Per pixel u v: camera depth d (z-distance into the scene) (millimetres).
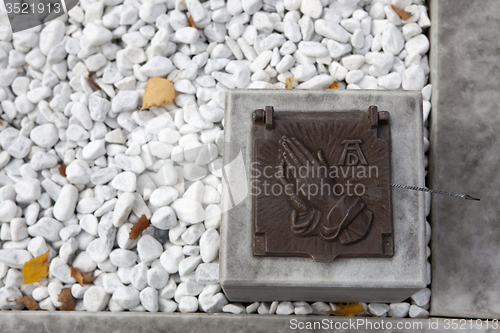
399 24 2176
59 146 2100
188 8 2174
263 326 1781
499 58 2020
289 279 1493
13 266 1908
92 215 1956
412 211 1538
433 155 1940
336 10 2195
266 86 2070
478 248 1846
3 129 2123
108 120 2115
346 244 1472
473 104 1975
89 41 2141
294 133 1553
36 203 1996
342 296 1704
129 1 2246
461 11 2082
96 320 1793
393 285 1486
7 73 2164
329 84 2096
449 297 1816
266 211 1505
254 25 2195
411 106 1617
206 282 1831
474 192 1890
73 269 1881
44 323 1791
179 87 2109
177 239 1899
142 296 1824
